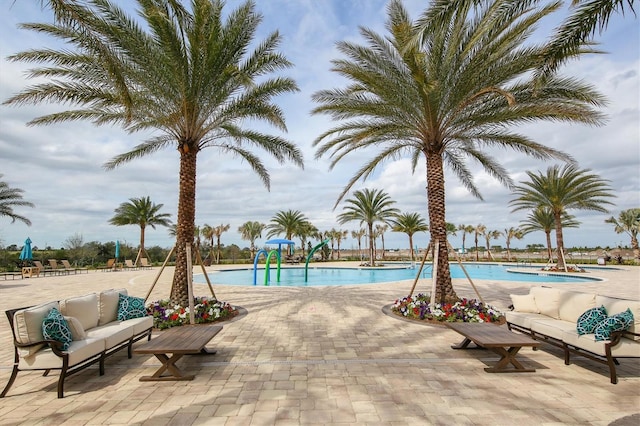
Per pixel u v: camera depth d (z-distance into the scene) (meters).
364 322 7.43
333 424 3.18
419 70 6.75
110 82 7.29
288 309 8.94
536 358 5.05
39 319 3.99
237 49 8.15
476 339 4.50
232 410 3.46
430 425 3.14
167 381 4.24
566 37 4.75
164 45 7.15
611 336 4.10
